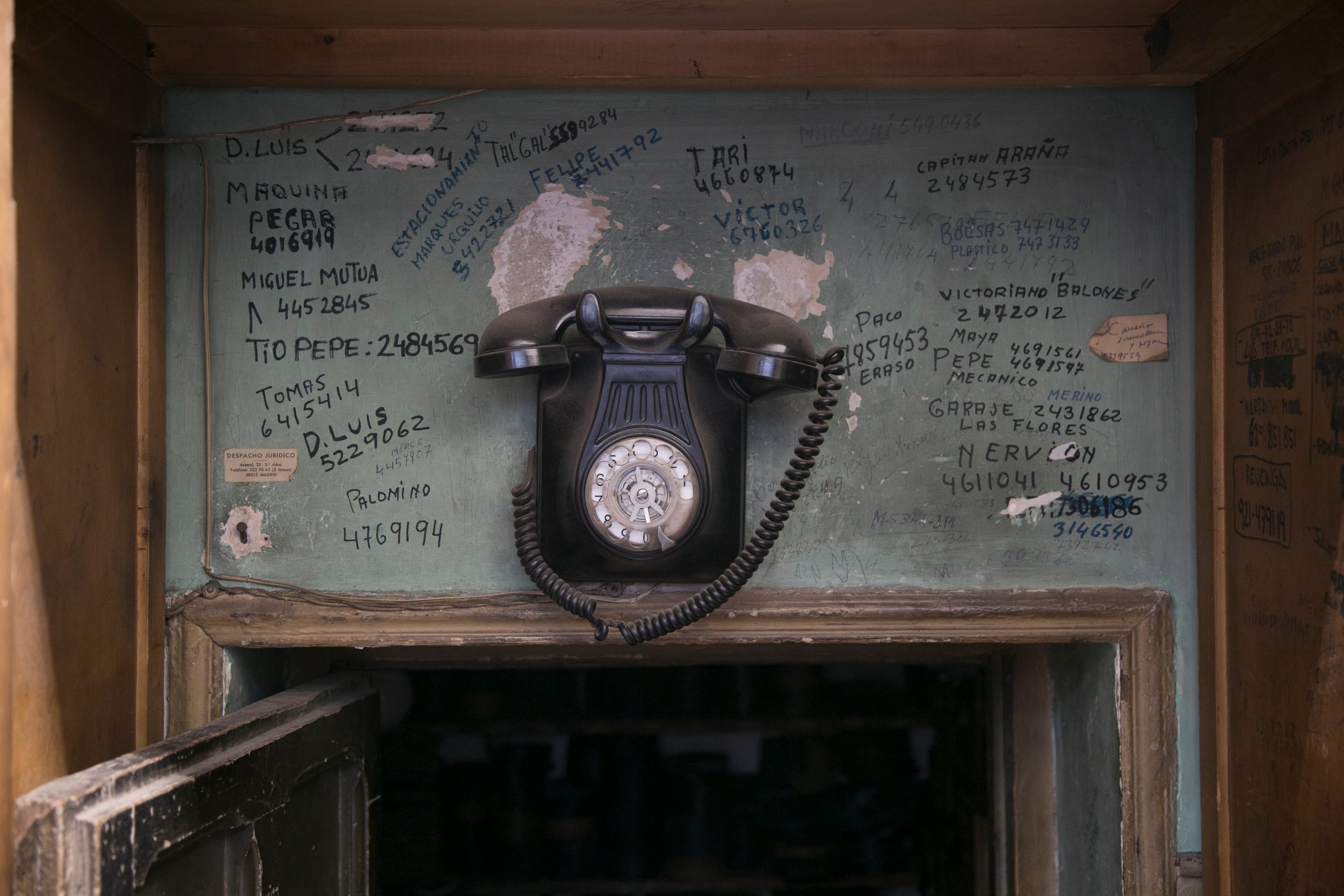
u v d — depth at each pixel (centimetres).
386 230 142
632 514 121
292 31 136
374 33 136
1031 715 178
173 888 100
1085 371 144
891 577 143
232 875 112
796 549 142
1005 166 143
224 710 140
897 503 143
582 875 243
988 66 138
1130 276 144
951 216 143
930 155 143
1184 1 127
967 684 221
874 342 143
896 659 189
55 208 114
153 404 136
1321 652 113
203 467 141
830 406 124
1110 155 144
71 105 117
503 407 142
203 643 140
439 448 142
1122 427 144
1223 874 136
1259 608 127
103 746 124
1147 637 142
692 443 122
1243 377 132
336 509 141
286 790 123
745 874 245
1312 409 116
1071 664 161
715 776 249
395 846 233
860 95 143
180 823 98
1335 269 112
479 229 142
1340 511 110
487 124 142
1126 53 138
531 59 137
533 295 142
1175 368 144
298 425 141
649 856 248
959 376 143
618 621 128
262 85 140
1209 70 136
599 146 142
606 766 249
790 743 247
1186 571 144
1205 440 140
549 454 124
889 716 243
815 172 143
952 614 140
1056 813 168
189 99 140
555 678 240
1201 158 141
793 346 121
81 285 119
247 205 141
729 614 139
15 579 104
